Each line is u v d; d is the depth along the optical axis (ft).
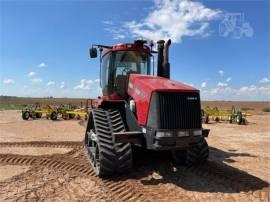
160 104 20.56
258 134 50.34
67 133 48.16
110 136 23.02
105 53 28.09
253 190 20.61
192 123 21.03
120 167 22.26
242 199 19.02
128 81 24.95
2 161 28.68
